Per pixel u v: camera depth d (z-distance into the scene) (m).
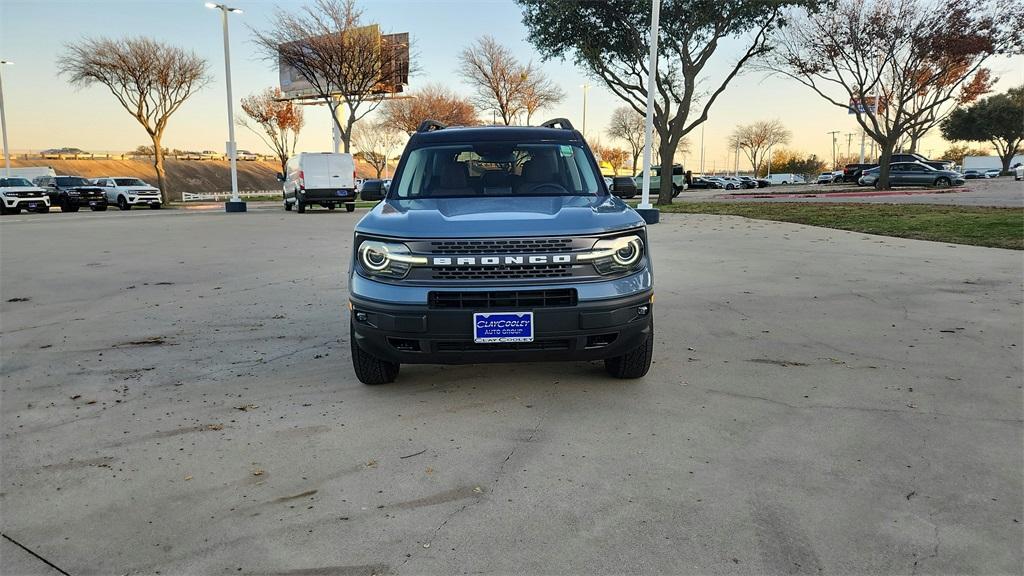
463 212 3.90
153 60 37.78
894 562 2.22
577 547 2.34
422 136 5.05
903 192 28.23
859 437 3.23
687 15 22.52
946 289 6.82
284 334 5.57
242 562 2.28
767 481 2.80
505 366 4.55
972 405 3.63
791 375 4.23
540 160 4.79
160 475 2.95
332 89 45.75
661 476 2.87
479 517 2.55
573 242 3.51
